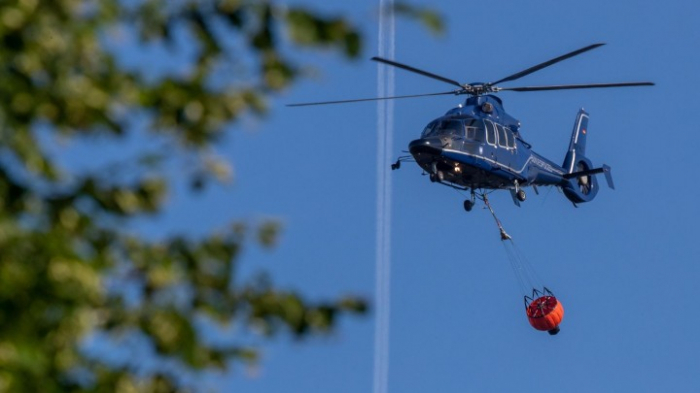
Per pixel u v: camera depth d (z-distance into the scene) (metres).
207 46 27.45
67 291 24.97
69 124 26.42
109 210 26.72
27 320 24.56
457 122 130.88
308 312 27.62
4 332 24.38
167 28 27.52
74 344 25.22
